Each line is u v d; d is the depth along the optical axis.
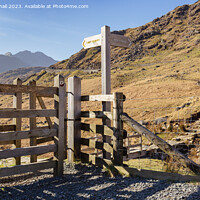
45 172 6.33
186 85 47.72
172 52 163.88
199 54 121.50
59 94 5.89
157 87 50.59
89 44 7.85
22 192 4.73
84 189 4.81
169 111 25.39
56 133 5.88
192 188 4.45
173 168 5.54
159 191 4.43
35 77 194.00
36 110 5.53
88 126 7.00
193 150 12.23
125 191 4.55
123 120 5.88
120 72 109.56
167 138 14.68
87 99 7.05
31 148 5.37
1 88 5.05
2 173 4.89
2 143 6.61
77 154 7.17
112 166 5.86
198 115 17.41
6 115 5.08
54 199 4.31
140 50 193.50
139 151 12.14
